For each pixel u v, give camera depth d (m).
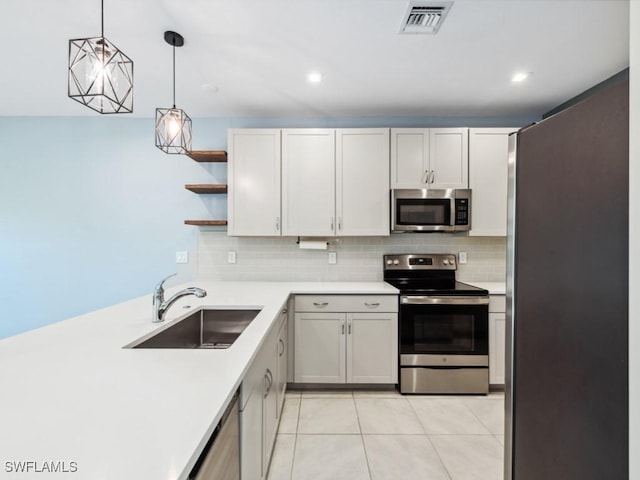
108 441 0.61
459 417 2.20
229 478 0.97
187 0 1.50
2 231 2.97
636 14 0.61
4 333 2.97
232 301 2.03
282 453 1.82
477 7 1.56
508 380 1.14
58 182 2.98
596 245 0.77
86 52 1.18
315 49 1.92
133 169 3.00
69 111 2.86
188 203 3.02
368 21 1.66
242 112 2.89
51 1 1.50
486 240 3.03
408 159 2.74
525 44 1.87
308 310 2.54
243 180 2.75
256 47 1.89
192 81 2.31
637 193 0.61
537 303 0.99
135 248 3.02
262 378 1.42
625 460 0.69
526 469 1.04
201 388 0.83
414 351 2.51
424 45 1.88
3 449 0.58
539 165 0.98
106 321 1.52
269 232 2.75
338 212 2.74
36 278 2.99
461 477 1.66
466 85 2.38
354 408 2.31
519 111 2.87
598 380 0.76
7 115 2.93
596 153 0.76
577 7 1.57
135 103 2.68
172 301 1.53
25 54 1.95
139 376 0.90
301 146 2.74
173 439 0.62
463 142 2.74
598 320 0.76
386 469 1.71
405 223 2.67
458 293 2.51
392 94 2.53
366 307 2.54
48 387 0.83
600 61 2.06
